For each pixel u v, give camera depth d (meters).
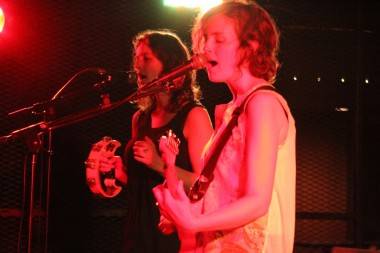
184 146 2.89
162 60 3.06
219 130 1.94
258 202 1.67
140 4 4.35
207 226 1.66
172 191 1.73
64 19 4.32
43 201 4.21
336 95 4.45
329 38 4.46
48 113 3.21
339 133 4.45
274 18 4.40
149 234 2.82
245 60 1.87
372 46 4.50
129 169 2.96
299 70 4.42
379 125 4.46
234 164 1.83
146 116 3.02
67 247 4.24
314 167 4.42
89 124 4.28
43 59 4.29
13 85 4.26
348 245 4.39
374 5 4.50
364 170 4.43
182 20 4.34
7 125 4.24
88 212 4.26
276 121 1.75
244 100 1.84
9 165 4.22
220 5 1.91
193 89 3.01
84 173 4.27
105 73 3.11
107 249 4.27
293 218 1.85
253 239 1.80
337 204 4.43
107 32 4.34
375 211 4.42
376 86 4.48
